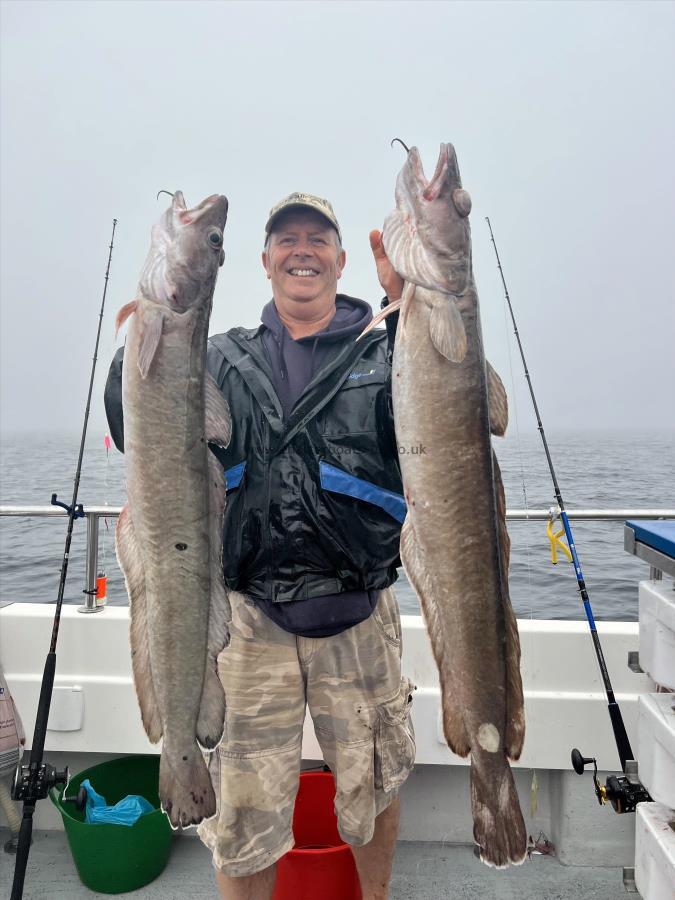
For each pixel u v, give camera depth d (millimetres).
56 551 10039
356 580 2037
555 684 2762
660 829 1774
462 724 1877
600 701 2707
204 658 1874
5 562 9359
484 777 1823
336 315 2336
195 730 1854
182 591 1840
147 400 1819
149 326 1818
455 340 1843
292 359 2209
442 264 1859
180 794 1816
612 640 2752
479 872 2723
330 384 2117
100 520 2973
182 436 1844
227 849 2020
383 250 1986
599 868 2742
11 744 2684
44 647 2863
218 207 1942
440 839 2908
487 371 1983
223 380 2182
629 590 6367
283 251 2219
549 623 2861
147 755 2908
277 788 2047
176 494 1836
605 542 8727
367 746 2084
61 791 2682
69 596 7688
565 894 2600
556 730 2719
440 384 1847
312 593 2021
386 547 2111
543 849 2830
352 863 2438
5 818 3006
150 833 2594
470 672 1849
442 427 1851
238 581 2066
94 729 2805
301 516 2029
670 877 1660
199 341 1885
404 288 1916
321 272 2225
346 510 2037
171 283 1846
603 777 2740
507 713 1856
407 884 2652
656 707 1895
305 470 2055
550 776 2877
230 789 2033
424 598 1921
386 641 2162
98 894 2568
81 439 2695
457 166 1929
